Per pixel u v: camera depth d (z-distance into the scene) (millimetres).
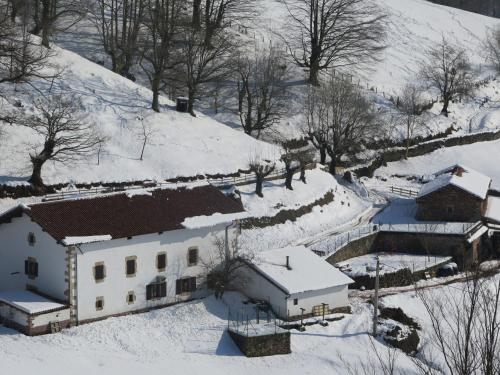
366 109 116750
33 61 86938
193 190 73000
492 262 89688
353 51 138000
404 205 101250
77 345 61469
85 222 65062
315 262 73688
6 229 67500
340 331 68188
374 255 88062
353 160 115625
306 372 61094
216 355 62500
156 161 91188
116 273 65875
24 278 67125
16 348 60031
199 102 116000
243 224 84688
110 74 105500
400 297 75500
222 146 98812
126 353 61375
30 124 83875
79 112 93250
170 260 68688
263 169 96250
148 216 67875
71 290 63688
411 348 66938
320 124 113250
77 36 119438
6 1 112312
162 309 68125
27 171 82500
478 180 97188
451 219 92562
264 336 63156
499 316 52250
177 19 110625
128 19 124188
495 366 28562
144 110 99688
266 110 110562
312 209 93250
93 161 87438
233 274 71438
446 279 83000
